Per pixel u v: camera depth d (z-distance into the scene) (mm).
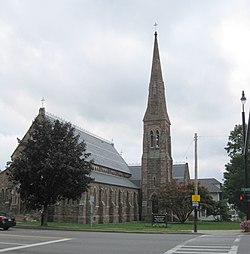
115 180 74125
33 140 40875
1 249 17359
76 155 40562
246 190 35938
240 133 63750
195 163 39906
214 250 17875
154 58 85375
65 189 39812
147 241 22281
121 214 70812
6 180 56781
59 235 26375
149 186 80250
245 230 36406
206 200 64938
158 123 82125
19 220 54719
